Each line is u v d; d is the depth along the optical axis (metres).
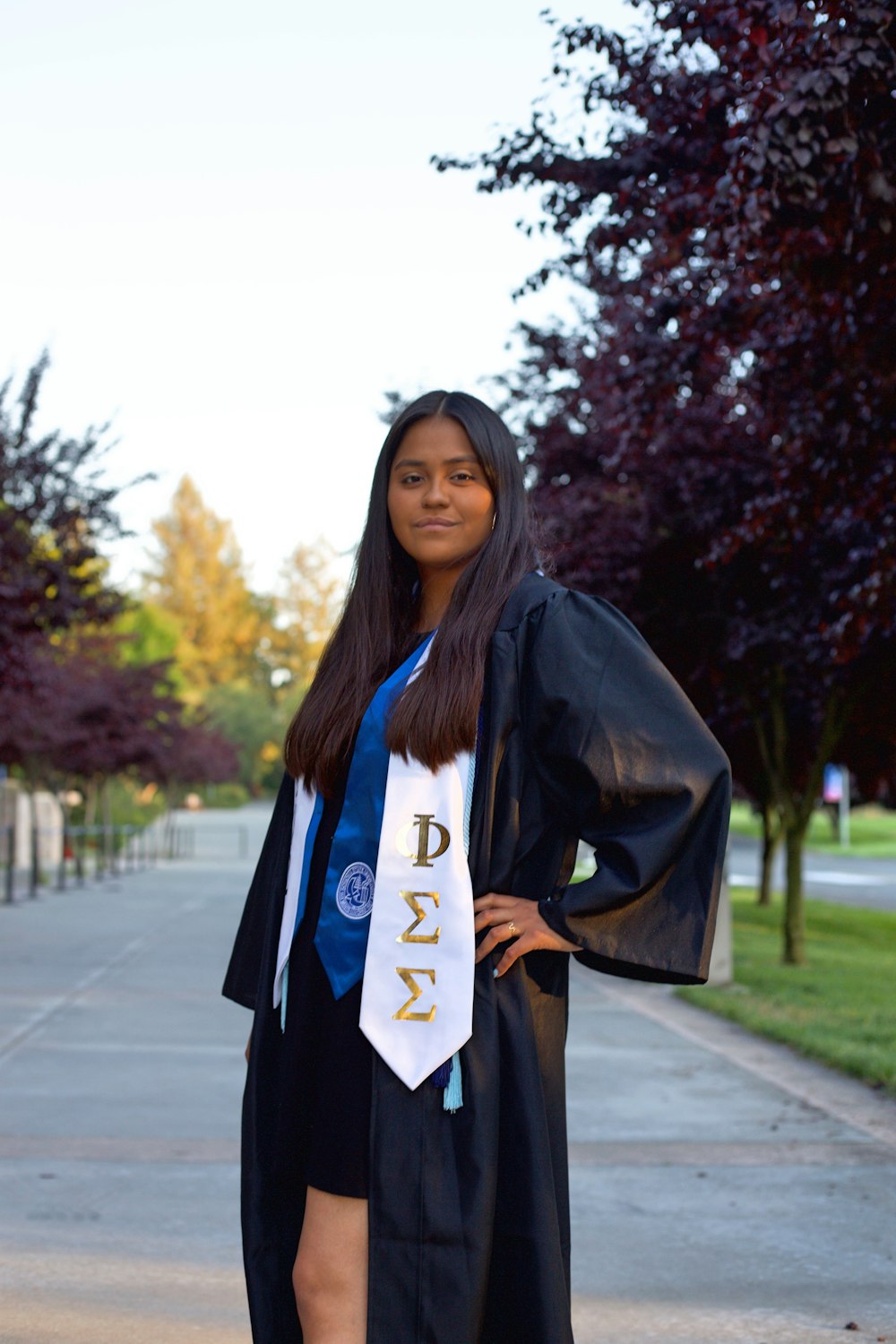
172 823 41.44
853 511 7.14
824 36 4.62
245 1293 3.81
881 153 4.82
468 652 2.21
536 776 2.21
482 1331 2.10
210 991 9.74
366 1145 2.10
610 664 2.19
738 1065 7.20
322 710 2.32
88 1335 3.47
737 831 57.06
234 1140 5.50
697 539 10.49
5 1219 4.44
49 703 17.48
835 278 5.61
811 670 10.73
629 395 7.50
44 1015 8.60
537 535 2.45
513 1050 2.11
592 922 2.12
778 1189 4.84
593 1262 4.08
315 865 2.26
